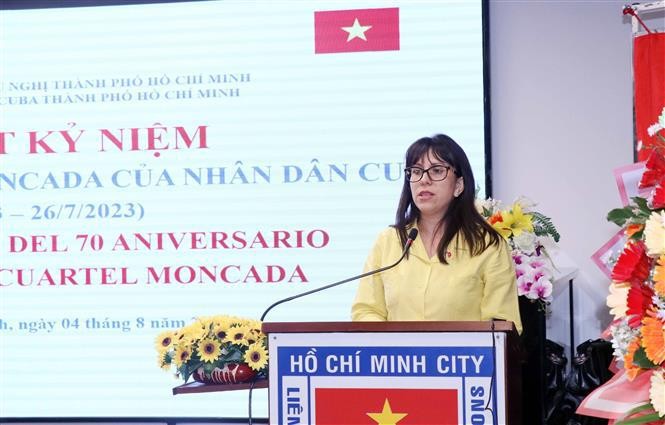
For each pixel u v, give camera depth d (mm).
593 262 4121
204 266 4254
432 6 4160
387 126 4172
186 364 2748
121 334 4277
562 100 4160
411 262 2785
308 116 4223
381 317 2836
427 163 2748
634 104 3926
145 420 4234
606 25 4137
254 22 4273
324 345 2041
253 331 2771
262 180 4238
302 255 4207
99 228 4312
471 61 4129
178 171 4285
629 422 1837
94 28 4348
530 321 3510
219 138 4270
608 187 4121
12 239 4355
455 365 1974
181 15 4309
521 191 4172
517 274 3430
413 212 2836
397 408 1996
